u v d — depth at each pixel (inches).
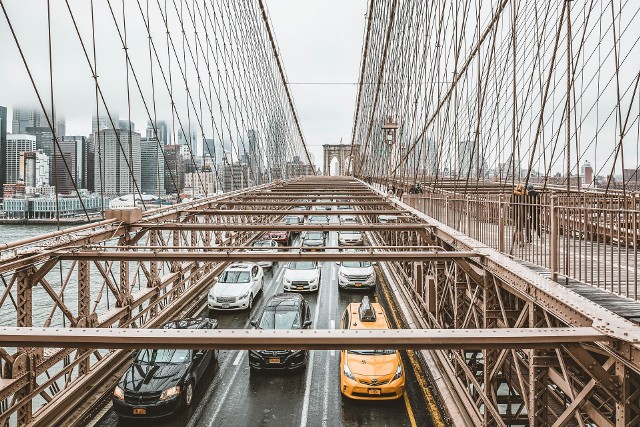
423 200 598.2
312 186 1552.7
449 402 362.9
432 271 498.3
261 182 1440.7
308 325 490.9
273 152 1753.2
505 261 283.0
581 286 247.9
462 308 364.5
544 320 227.1
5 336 159.3
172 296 620.7
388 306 657.0
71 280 1013.2
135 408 349.7
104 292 888.3
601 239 409.4
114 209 421.4
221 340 161.5
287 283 740.0
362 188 1396.4
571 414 184.7
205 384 423.5
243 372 449.7
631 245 382.3
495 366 269.9
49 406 328.8
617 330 165.9
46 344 160.9
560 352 197.5
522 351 301.9
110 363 426.6
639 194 400.8
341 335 162.2
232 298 625.6
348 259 327.6
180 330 164.9
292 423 354.6
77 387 363.9
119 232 409.7
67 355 356.8
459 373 366.0
